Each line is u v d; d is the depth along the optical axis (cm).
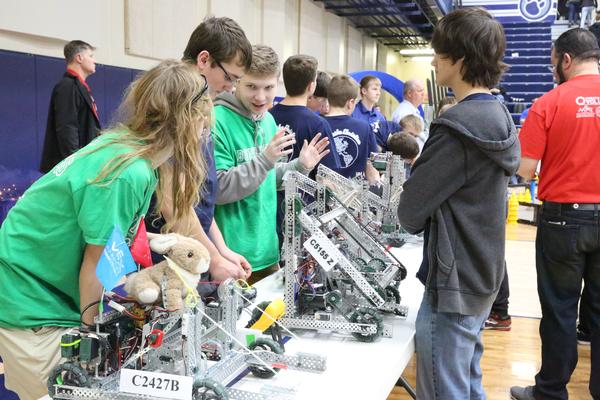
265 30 859
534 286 480
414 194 143
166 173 129
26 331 128
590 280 236
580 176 222
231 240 210
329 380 126
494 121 139
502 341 352
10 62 409
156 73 120
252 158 201
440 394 147
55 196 120
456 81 152
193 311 115
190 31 655
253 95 207
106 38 520
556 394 244
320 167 211
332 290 160
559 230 228
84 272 118
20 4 412
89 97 388
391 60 1669
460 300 143
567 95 224
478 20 144
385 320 168
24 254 126
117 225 108
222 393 106
